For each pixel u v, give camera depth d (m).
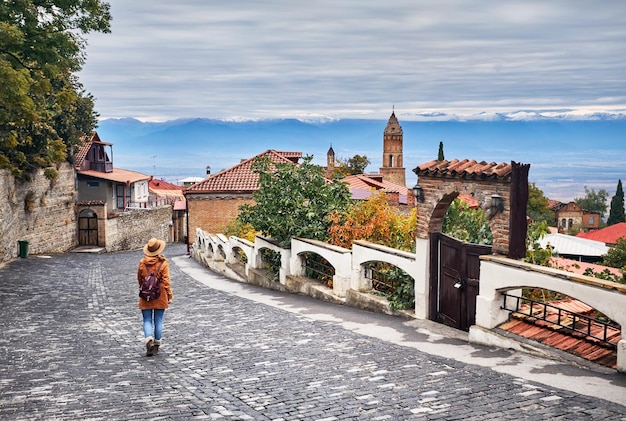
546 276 9.73
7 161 29.97
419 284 13.09
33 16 22.25
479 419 6.63
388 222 17.25
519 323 10.72
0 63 19.72
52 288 21.80
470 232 14.83
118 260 36.84
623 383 8.09
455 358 9.84
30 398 7.96
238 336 12.12
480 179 11.24
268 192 19.67
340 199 19.12
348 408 7.15
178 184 115.88
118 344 11.64
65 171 45.69
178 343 11.55
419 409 7.02
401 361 9.52
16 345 11.70
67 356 10.62
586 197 164.75
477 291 11.52
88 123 48.41
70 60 23.98
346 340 11.38
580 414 6.70
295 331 12.48
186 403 7.54
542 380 8.30
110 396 7.96
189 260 35.28
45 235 42.28
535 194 117.56
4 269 29.20
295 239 18.56
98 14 24.08
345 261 15.71
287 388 8.13
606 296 8.82
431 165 12.56
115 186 61.31
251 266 22.27
